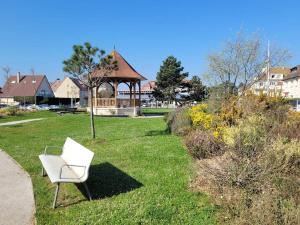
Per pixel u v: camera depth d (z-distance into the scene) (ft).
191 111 43.65
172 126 44.93
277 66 84.12
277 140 21.97
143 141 37.52
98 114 98.99
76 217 16.93
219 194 18.63
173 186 21.02
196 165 23.06
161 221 16.29
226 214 16.03
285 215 13.61
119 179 23.04
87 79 40.01
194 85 181.57
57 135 48.44
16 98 206.18
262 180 17.65
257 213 14.20
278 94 37.47
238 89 76.79
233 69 80.59
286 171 18.19
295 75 184.75
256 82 78.43
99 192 20.58
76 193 20.49
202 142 27.66
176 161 27.30
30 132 53.42
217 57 83.15
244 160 19.33
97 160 28.89
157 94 188.65
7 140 44.11
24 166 27.84
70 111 107.24
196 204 18.04
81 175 19.88
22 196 20.39
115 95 98.22
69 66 37.91
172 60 186.80
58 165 22.39
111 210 17.70
